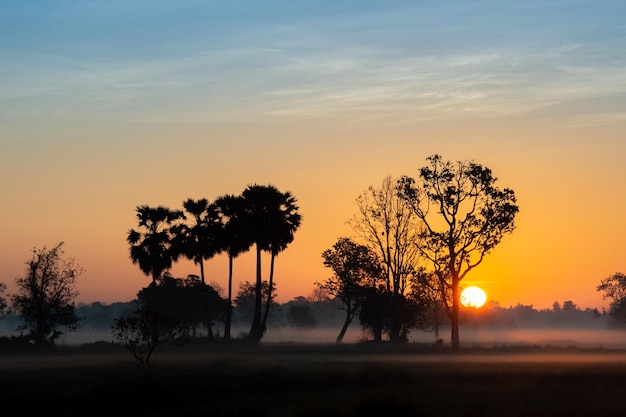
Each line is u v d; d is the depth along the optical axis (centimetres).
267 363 5925
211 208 9969
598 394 3678
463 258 8431
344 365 5653
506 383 4225
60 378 4538
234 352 7806
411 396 3584
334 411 3011
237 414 3059
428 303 9912
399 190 8688
